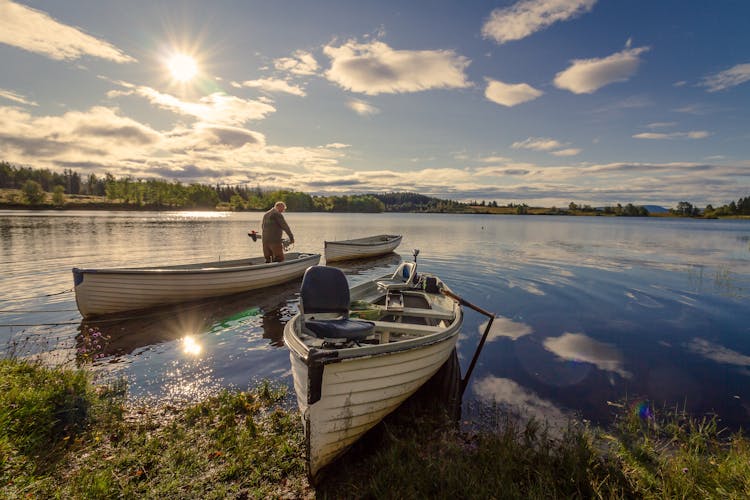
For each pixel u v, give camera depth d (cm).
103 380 522
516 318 871
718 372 573
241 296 1022
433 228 5066
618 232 4609
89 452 355
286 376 545
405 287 787
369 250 1888
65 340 669
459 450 362
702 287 1207
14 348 580
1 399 381
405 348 387
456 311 602
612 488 312
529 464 344
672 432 407
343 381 340
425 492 307
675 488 307
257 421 423
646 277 1371
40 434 362
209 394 490
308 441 319
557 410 463
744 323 824
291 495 314
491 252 2195
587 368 589
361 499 307
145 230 3419
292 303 963
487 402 481
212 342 679
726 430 413
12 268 1350
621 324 822
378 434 414
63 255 1697
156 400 473
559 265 1664
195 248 2066
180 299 897
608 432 411
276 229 1115
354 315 560
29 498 276
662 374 568
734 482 304
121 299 805
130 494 300
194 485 316
